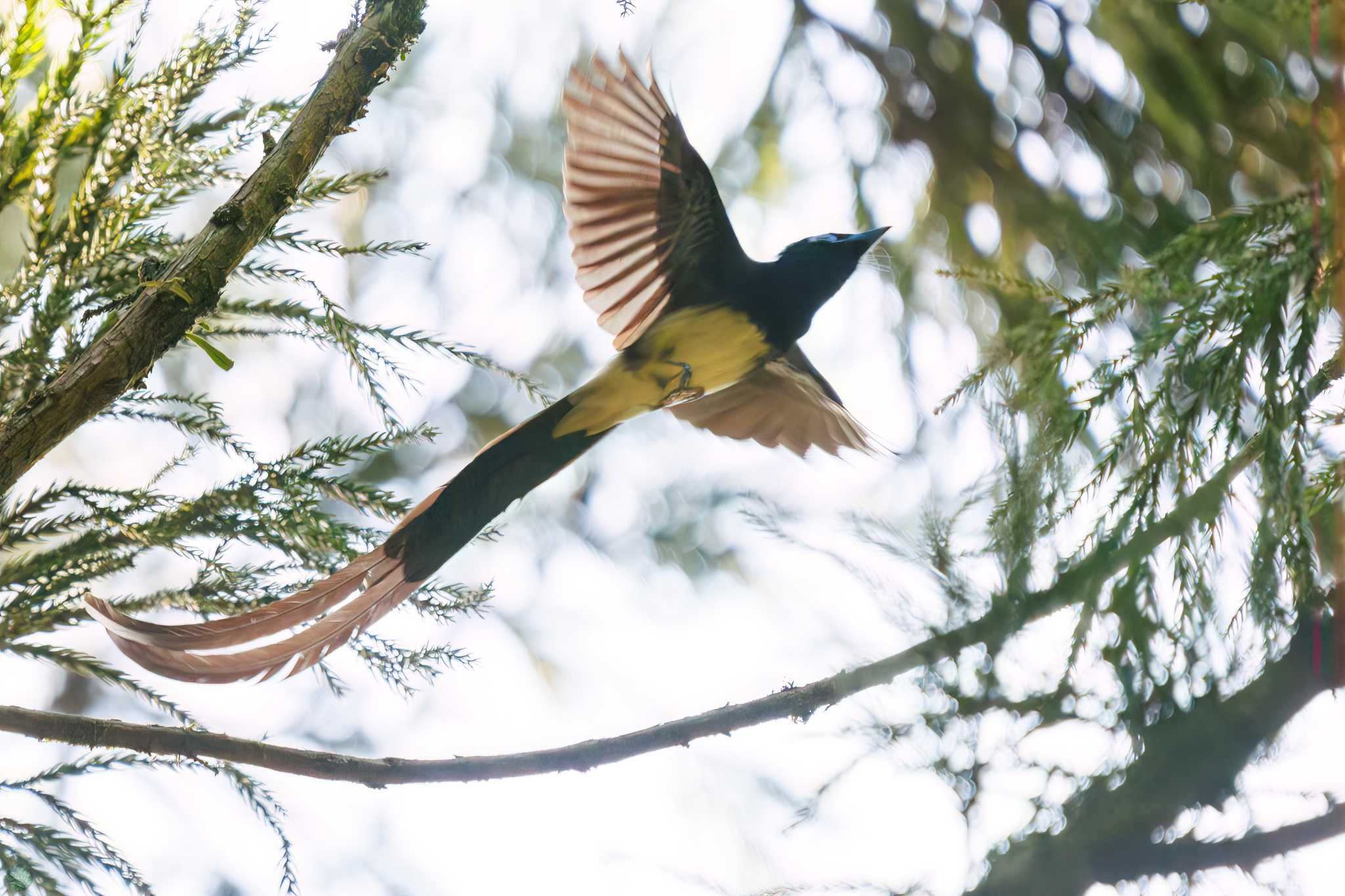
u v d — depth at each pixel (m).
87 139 5.09
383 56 4.85
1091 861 5.32
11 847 4.55
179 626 4.58
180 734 4.60
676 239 6.30
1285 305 4.39
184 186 5.16
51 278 4.95
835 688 5.29
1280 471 4.36
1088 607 4.96
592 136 5.96
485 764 4.92
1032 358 4.62
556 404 6.20
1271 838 5.30
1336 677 5.11
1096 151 8.71
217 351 4.66
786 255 6.58
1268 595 4.48
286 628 4.84
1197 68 7.92
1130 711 5.32
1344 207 4.38
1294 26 5.88
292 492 5.00
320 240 5.09
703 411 7.35
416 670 5.09
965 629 5.25
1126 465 4.75
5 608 4.76
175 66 5.08
